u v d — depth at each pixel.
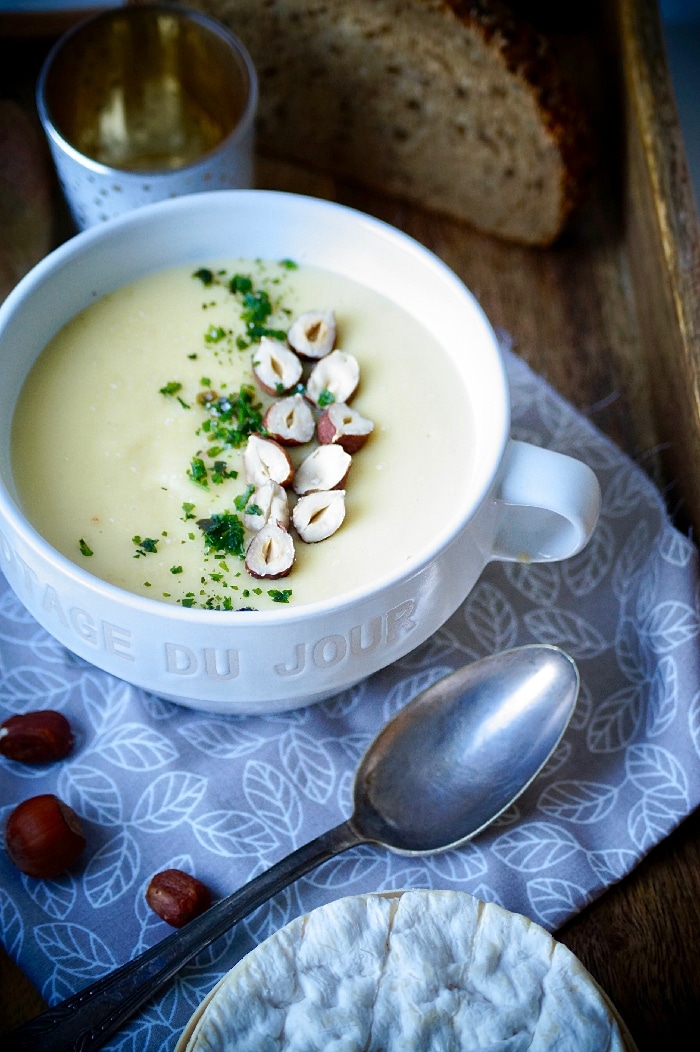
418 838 0.44
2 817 0.45
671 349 0.51
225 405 0.45
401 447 0.45
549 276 0.57
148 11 0.54
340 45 0.56
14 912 0.43
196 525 0.43
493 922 0.41
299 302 0.48
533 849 0.45
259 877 0.43
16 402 0.45
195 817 0.45
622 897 0.45
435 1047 0.39
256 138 0.61
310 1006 0.39
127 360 0.46
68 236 0.56
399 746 0.45
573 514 0.43
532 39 0.55
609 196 0.59
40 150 0.57
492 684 0.46
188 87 0.57
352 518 0.44
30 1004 0.42
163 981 0.41
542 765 0.45
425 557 0.41
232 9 0.56
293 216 0.47
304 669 0.42
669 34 0.73
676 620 0.48
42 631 0.48
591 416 0.54
